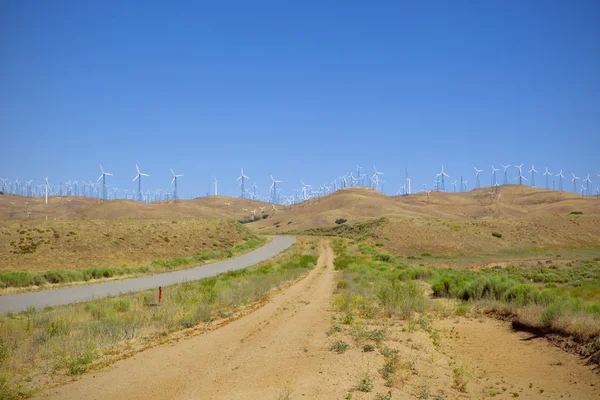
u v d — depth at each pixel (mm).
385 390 10445
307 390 10211
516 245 98688
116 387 10625
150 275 50281
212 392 10156
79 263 62500
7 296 33844
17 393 10055
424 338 16641
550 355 14977
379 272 44375
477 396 11141
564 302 19109
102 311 22203
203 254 71875
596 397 11125
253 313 22594
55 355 13328
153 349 14625
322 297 28422
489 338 17766
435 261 75625
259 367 12195
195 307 21828
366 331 16844
